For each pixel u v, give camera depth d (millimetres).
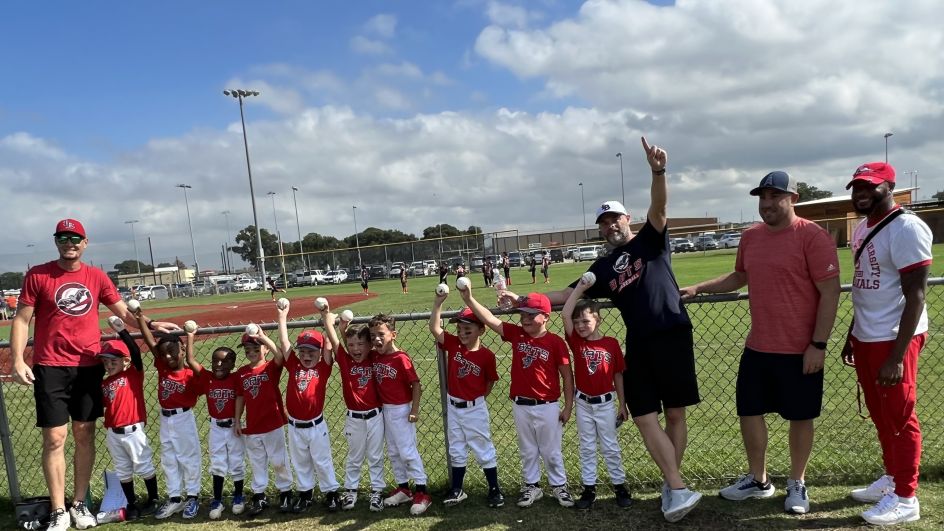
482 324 3854
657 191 3410
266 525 3730
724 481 3949
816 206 35688
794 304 3299
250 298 35938
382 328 3801
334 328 3928
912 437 3182
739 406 3562
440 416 6098
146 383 8094
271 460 3934
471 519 3588
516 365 3729
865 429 4895
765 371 3434
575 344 3684
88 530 3799
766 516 3387
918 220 3078
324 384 3930
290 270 53062
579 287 3584
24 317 3719
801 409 3312
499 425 5586
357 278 48406
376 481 3852
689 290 3842
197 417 6461
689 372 3467
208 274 73500
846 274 17859
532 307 3617
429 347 9719
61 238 3730
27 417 7047
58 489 3789
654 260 3484
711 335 9562
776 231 3365
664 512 3365
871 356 3271
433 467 4617
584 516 3535
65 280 3811
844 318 9906
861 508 3410
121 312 4141
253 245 96438
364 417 3818
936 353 7559
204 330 4145
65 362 3783
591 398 3621
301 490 3885
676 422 3557
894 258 3113
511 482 4203
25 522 3852
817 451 4430
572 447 4875
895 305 3191
